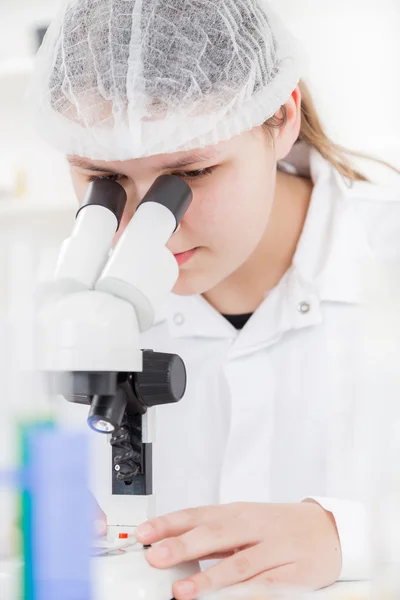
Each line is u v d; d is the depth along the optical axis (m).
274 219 1.09
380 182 1.23
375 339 0.74
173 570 0.61
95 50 0.79
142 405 0.67
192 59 0.79
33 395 0.49
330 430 1.05
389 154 2.01
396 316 0.72
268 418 1.08
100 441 0.84
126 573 0.58
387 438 0.69
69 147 0.80
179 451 1.13
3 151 2.29
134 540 0.67
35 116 0.84
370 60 2.07
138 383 0.64
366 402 1.00
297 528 0.69
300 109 1.00
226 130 0.77
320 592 0.63
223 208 0.80
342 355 1.07
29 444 0.48
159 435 1.13
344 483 1.02
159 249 0.67
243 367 1.10
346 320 1.08
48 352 0.57
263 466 1.08
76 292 0.61
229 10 0.84
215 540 0.64
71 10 0.85
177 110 0.77
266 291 1.12
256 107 0.82
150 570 0.59
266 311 1.10
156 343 1.17
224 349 1.13
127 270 0.62
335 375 1.06
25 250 0.60
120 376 0.63
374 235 1.11
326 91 2.06
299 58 0.90
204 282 0.86
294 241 1.11
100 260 0.66
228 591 0.59
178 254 0.83
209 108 0.78
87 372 0.59
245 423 1.08
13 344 0.49
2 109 2.27
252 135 0.82
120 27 0.80
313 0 2.10
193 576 0.59
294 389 1.08
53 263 0.64
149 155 0.75
